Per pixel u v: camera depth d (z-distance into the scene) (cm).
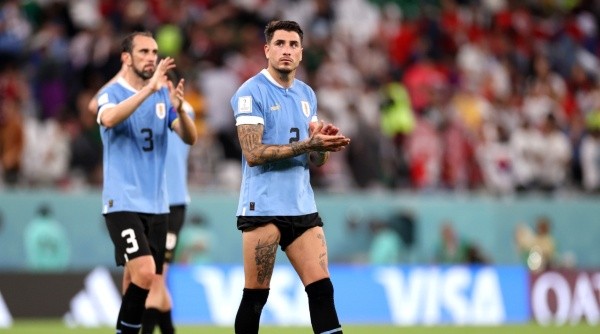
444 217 5481
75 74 5716
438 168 5878
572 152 6297
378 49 6800
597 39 7888
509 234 5616
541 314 5356
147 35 2898
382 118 5916
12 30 5931
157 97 2873
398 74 6731
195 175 5341
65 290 4700
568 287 5438
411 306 5144
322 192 5381
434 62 6900
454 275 5244
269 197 2431
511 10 7681
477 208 5550
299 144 2350
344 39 6688
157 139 2867
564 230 5750
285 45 2466
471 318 5222
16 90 5462
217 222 5100
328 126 2325
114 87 2862
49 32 5894
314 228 2469
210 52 6116
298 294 4931
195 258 5016
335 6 7088
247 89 2458
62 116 5519
